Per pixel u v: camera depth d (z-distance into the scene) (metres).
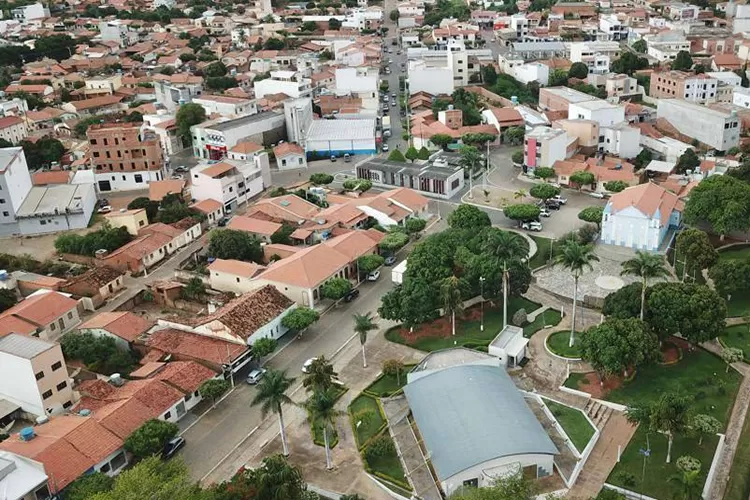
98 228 176.62
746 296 129.25
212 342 118.31
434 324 126.56
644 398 101.94
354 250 147.38
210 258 155.75
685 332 107.81
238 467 95.00
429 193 195.38
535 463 87.62
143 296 143.62
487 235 133.88
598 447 94.19
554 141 199.00
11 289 144.88
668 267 142.38
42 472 86.12
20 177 181.38
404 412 102.88
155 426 95.88
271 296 128.88
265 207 174.50
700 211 150.50
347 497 83.00
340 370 115.44
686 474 80.69
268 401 90.75
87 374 117.31
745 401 101.38
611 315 115.44
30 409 107.25
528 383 108.38
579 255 111.62
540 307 131.00
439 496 86.81
